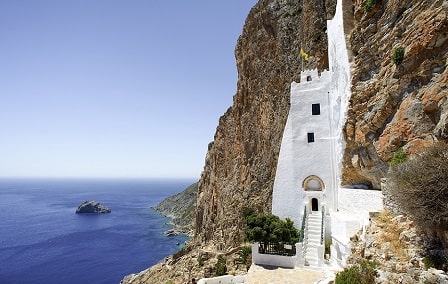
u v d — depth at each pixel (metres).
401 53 19.91
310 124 31.25
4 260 84.44
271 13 53.38
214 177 71.38
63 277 71.69
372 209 22.75
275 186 32.16
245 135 56.75
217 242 53.38
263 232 25.38
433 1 18.12
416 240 13.35
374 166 23.14
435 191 12.24
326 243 26.59
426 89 18.09
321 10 43.03
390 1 21.91
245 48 60.03
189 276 45.53
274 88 50.22
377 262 14.25
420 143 17.89
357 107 24.23
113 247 99.12
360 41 24.81
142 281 59.72
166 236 115.19
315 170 30.28
